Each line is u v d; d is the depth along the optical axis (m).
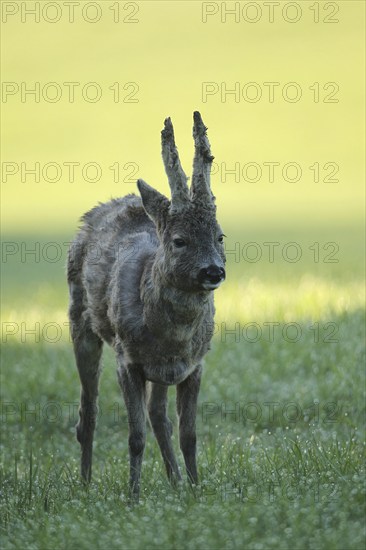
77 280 29.53
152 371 25.53
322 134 132.62
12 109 149.50
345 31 159.25
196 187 23.77
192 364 25.52
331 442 27.42
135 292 25.53
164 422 27.61
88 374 29.38
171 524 20.11
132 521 20.97
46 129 139.62
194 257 23.23
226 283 59.56
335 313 47.06
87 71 150.00
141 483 25.91
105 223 29.03
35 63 154.38
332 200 108.50
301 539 18.84
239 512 20.52
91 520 21.83
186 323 24.55
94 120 141.75
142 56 153.50
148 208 24.34
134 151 125.44
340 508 20.61
